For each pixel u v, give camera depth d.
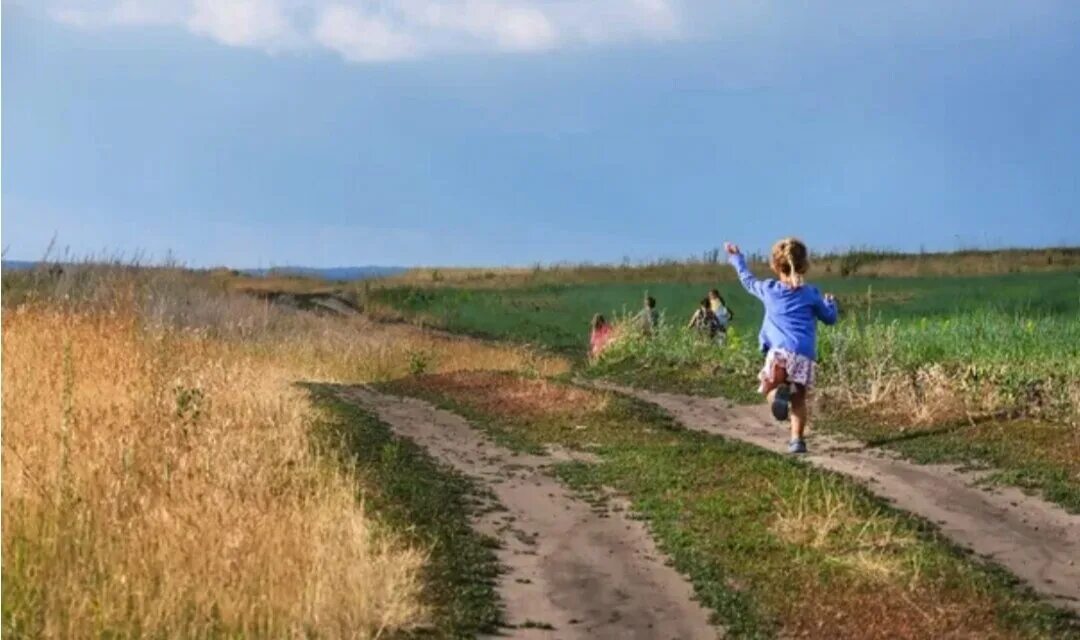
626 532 9.96
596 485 11.53
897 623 7.77
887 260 67.62
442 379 18.64
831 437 13.63
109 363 14.40
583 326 49.81
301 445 12.14
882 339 18.88
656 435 13.75
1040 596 8.26
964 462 11.91
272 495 10.23
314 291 60.56
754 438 14.10
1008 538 9.52
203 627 7.52
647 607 8.20
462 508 10.54
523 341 43.50
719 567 8.91
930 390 14.58
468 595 8.23
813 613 8.02
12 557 8.42
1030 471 11.34
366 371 24.42
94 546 8.70
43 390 12.66
